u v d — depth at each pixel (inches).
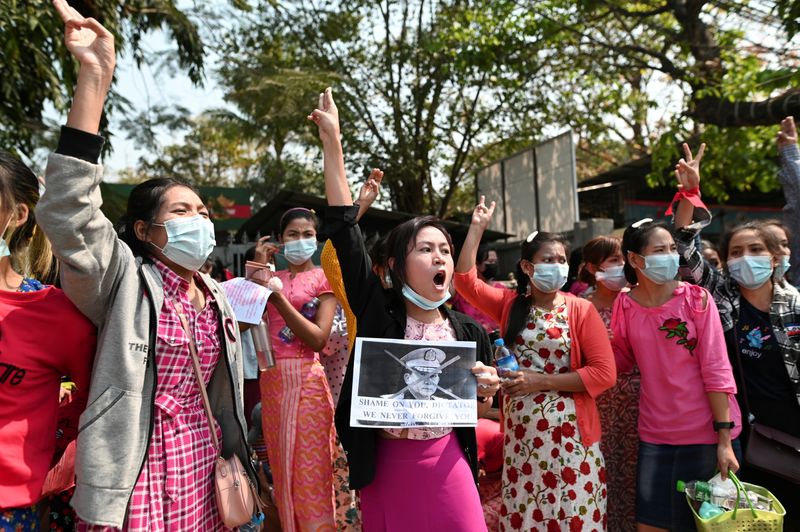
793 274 158.2
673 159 399.5
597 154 743.7
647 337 125.3
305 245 136.4
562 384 113.8
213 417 81.8
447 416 87.7
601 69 445.4
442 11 596.1
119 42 327.0
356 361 86.7
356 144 645.3
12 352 68.2
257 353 106.8
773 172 329.4
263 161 758.5
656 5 362.0
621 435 138.7
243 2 436.1
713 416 118.3
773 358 127.3
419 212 668.1
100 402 69.3
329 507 122.1
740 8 266.2
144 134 403.2
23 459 67.5
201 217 80.3
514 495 117.9
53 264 92.4
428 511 85.8
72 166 65.9
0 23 259.8
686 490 113.6
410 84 638.5
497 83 462.6
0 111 292.0
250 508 79.3
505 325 125.1
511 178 500.4
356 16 636.7
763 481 135.9
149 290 75.0
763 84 256.5
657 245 123.0
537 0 372.5
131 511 69.7
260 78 590.6
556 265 118.3
